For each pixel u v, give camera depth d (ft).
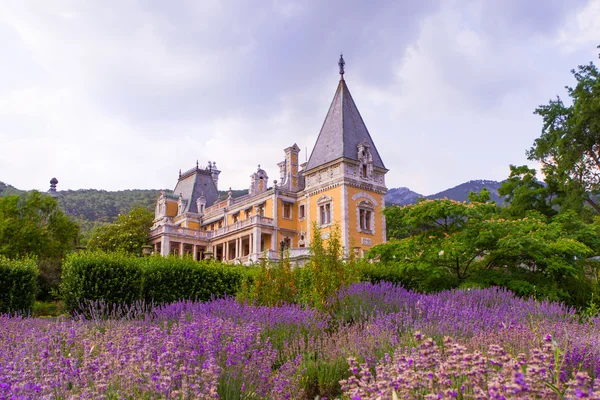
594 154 138.41
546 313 38.17
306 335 36.29
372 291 44.91
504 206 154.30
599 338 28.60
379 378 18.63
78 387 20.62
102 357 23.12
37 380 21.17
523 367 17.01
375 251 71.77
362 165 181.68
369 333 31.96
